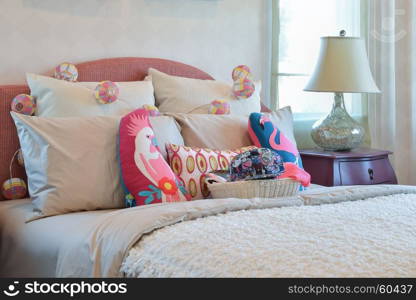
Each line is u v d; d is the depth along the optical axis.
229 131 2.67
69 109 2.48
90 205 2.21
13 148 2.54
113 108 2.58
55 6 2.77
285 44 3.52
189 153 2.38
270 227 1.72
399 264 1.44
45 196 2.17
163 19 3.09
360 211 1.93
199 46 3.22
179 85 2.89
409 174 3.77
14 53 2.69
